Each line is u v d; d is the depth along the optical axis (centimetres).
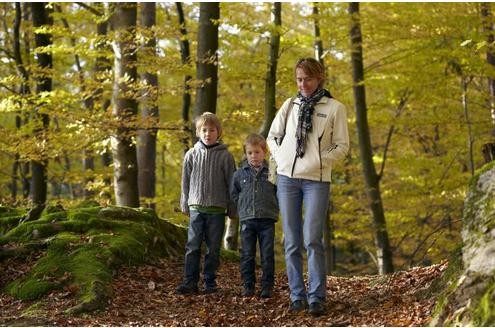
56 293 524
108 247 597
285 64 1292
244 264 553
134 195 948
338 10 1137
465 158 1305
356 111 1159
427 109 1282
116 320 478
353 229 1446
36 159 917
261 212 539
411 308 443
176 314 500
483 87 1220
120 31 916
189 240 562
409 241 1427
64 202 1073
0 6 1365
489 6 957
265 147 545
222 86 1273
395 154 1558
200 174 558
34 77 1069
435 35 989
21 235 625
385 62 1091
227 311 504
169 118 1557
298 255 476
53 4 1152
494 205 437
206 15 880
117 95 934
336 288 571
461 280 399
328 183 468
